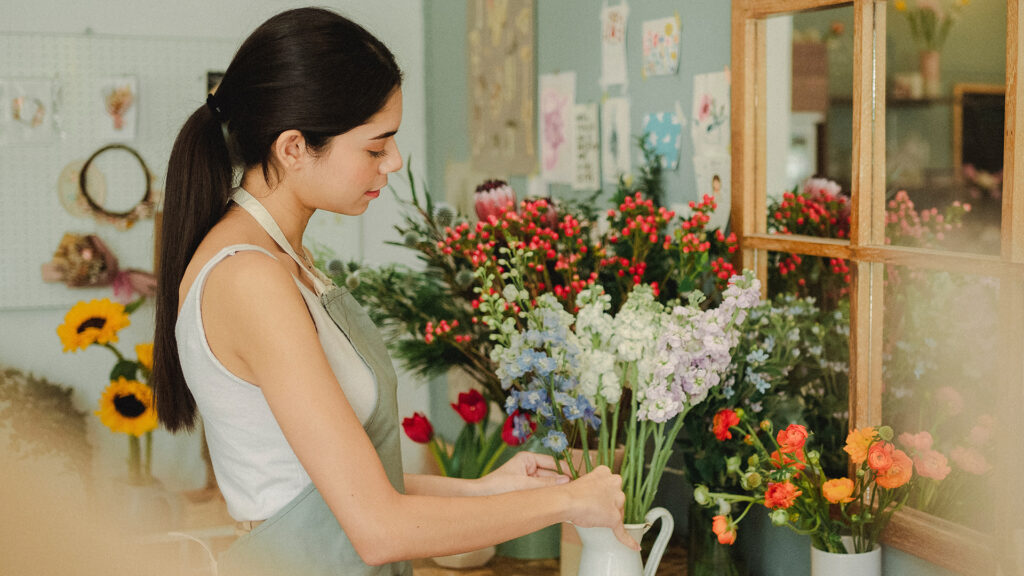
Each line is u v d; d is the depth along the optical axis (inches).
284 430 33.7
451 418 120.7
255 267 34.5
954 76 47.9
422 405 127.2
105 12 126.5
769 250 62.4
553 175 96.3
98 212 128.5
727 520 49.7
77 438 121.5
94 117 127.4
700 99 71.8
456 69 119.8
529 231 65.1
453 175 122.4
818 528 52.7
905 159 51.3
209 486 123.5
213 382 36.1
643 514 51.5
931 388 50.1
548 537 73.5
